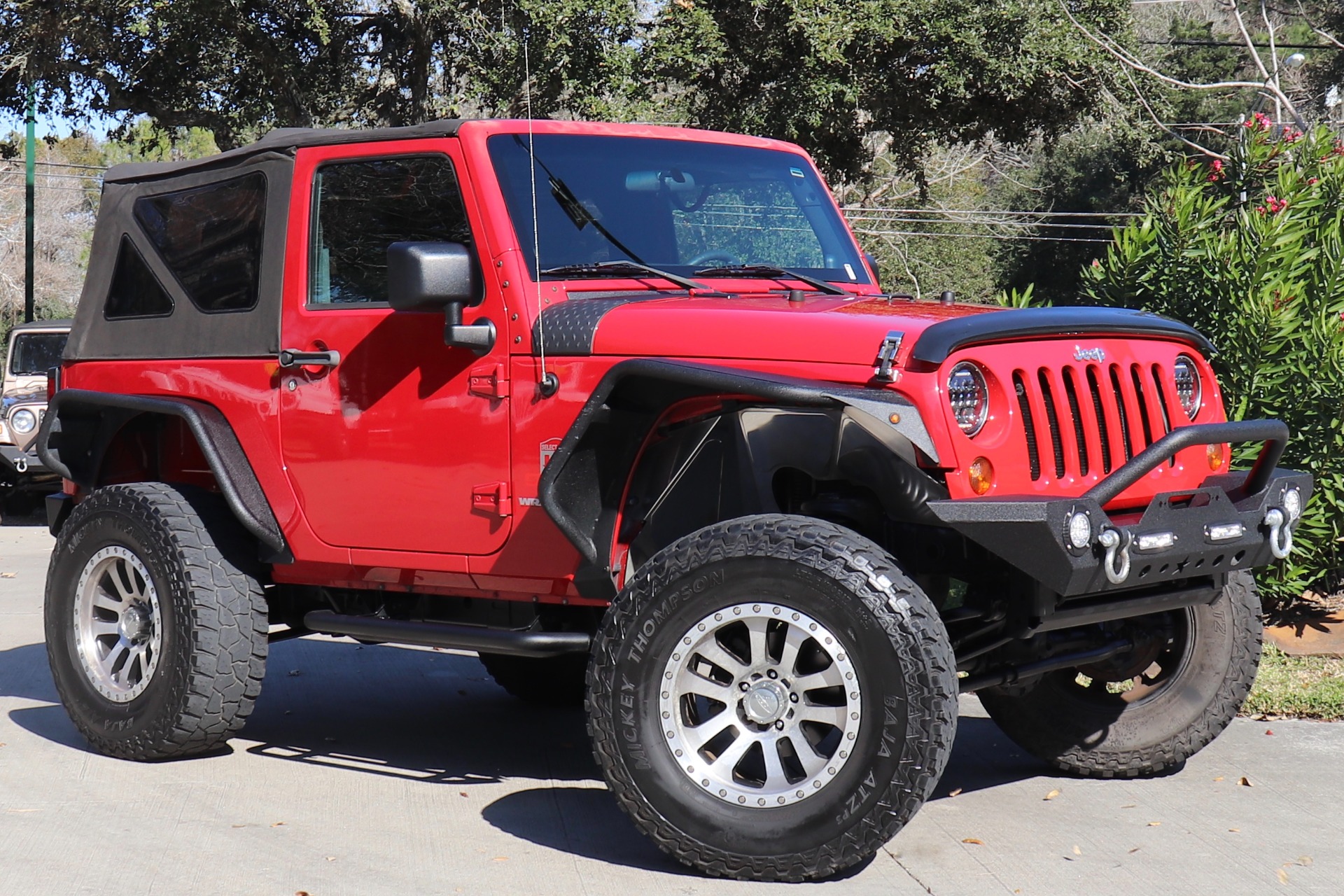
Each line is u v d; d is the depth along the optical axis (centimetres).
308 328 483
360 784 495
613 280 456
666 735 387
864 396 376
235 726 511
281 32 2261
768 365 396
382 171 474
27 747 546
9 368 1630
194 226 529
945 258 4300
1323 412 694
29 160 2766
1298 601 759
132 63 2247
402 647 773
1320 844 420
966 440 379
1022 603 402
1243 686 477
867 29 2147
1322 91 3722
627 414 418
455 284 425
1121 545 371
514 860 409
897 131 2455
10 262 5744
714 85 2297
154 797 476
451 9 2014
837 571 367
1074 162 4200
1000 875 392
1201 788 481
